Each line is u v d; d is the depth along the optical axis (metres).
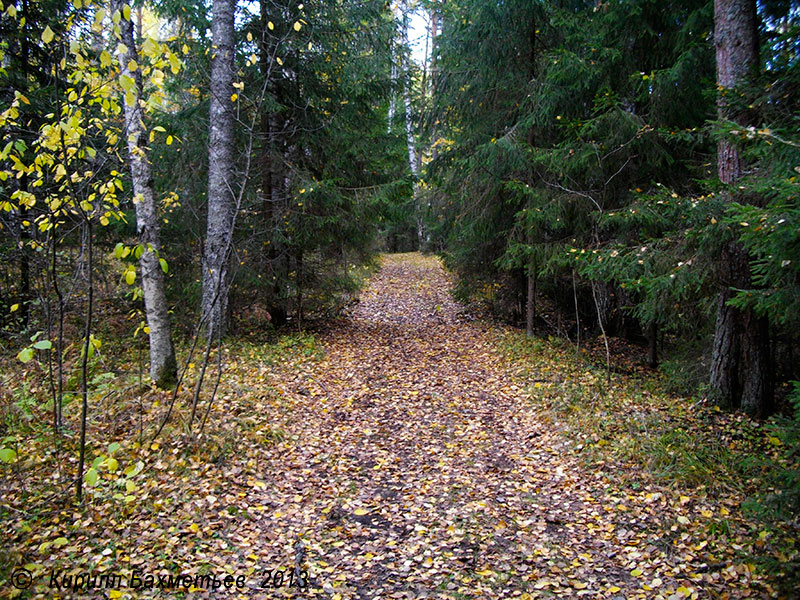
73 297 9.93
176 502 4.74
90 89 4.52
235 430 6.20
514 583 4.04
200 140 10.04
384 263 26.05
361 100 11.60
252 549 4.30
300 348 10.59
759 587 3.77
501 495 5.41
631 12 8.45
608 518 4.91
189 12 9.42
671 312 7.61
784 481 3.83
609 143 8.55
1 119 4.41
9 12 4.27
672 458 5.74
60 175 4.31
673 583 3.96
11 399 6.16
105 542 4.06
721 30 6.61
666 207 7.04
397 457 6.32
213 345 9.31
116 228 9.98
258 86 10.17
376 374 9.58
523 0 9.61
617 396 7.88
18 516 4.18
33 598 3.34
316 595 3.81
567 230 10.14
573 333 12.63
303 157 11.49
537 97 9.53
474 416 7.63
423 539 4.61
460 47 10.58
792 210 3.30
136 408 6.29
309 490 5.39
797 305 4.27
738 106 5.68
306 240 11.09
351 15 10.67
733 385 7.25
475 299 14.84
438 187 11.98
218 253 9.10
